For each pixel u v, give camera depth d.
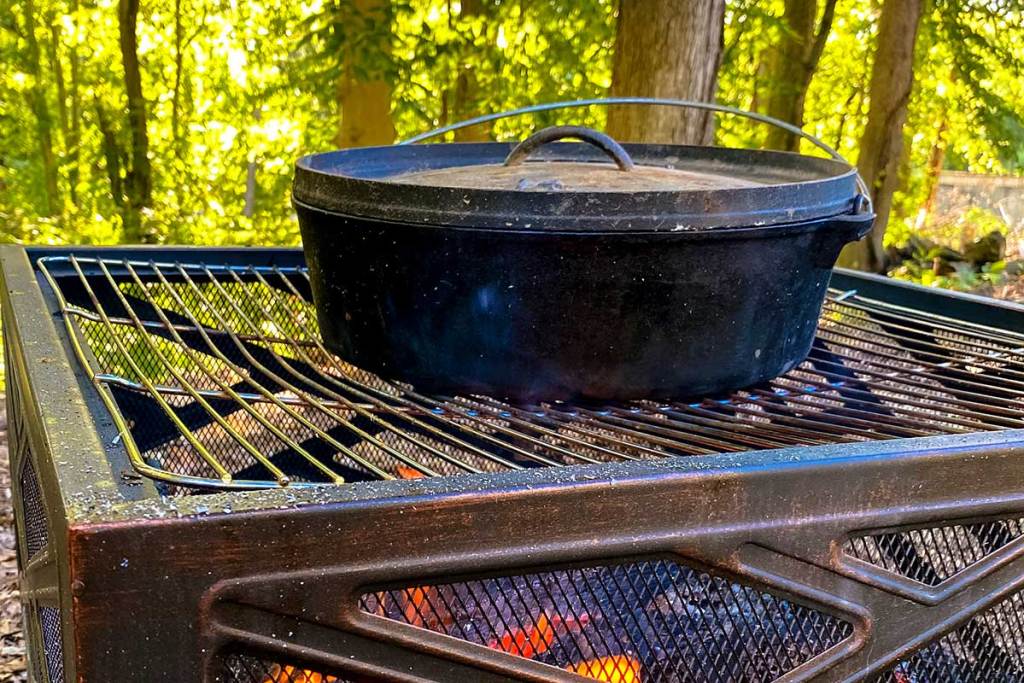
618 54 2.98
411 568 0.69
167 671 0.64
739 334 1.16
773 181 1.49
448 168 1.50
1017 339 1.54
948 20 7.28
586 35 5.55
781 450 0.83
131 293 1.75
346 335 1.25
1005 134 7.81
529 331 1.11
